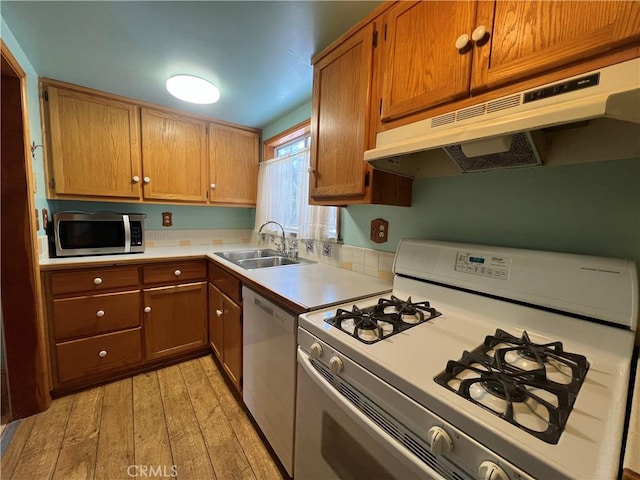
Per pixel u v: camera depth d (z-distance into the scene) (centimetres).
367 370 73
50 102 181
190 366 213
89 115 195
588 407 56
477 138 73
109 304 186
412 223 139
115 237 204
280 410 122
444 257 114
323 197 146
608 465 42
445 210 124
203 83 176
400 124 106
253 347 146
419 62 97
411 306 107
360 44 121
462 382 59
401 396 63
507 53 76
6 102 142
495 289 98
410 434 61
